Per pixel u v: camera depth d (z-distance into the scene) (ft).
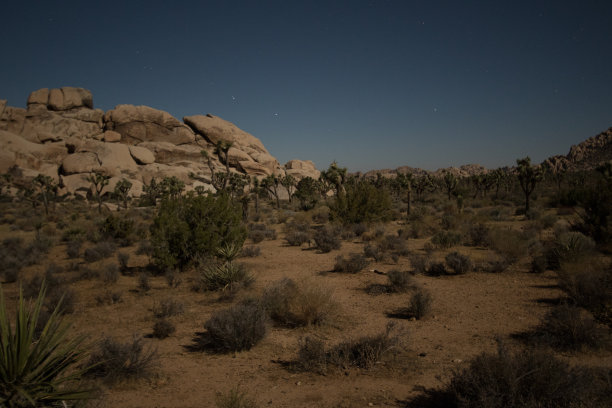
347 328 24.29
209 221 48.80
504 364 12.84
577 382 12.17
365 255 52.01
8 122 366.43
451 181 188.24
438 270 40.81
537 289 31.89
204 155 131.95
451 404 13.58
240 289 35.68
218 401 14.71
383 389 15.39
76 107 428.56
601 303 23.88
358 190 92.68
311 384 16.30
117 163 323.78
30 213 162.81
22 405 9.94
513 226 81.56
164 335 24.04
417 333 22.84
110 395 15.70
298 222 112.47
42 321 23.24
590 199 52.80
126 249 73.31
